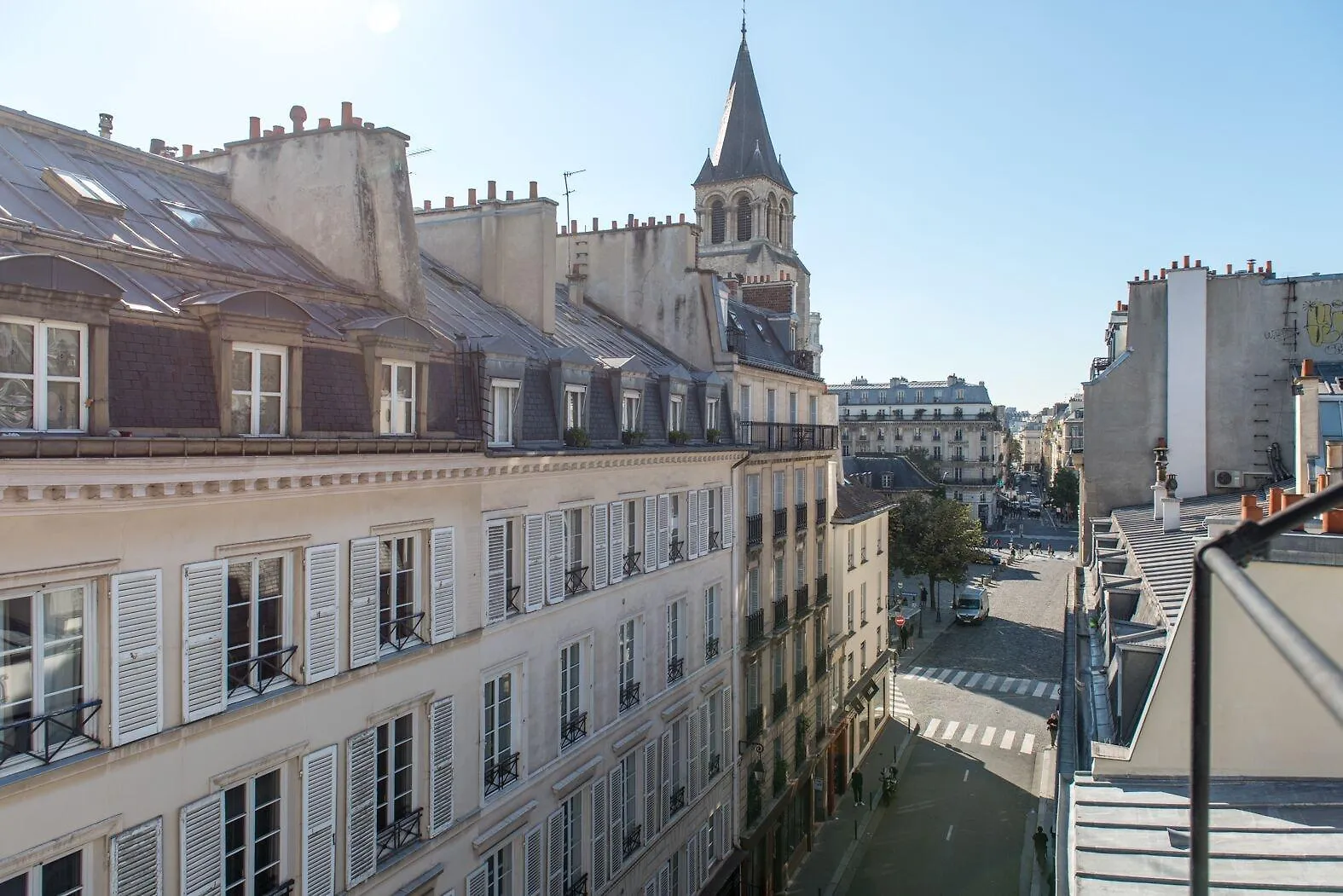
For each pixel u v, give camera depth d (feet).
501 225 82.28
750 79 316.40
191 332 42.06
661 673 81.00
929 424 467.93
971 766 144.87
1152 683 46.85
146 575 38.37
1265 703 39.42
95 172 56.54
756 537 102.78
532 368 66.69
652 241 104.53
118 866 37.37
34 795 34.83
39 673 35.65
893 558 236.43
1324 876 32.81
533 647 63.26
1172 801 38.78
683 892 84.64
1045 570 315.99
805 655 119.65
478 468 56.34
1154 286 126.72
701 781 88.53
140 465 36.94
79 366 37.27
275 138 64.54
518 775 61.93
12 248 40.88
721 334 100.68
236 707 42.32
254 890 43.83
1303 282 120.47
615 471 73.05
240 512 42.52
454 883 55.72
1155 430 126.62
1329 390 97.09
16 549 34.22
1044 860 107.65
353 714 48.52
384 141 61.05
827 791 128.06
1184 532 85.71
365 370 50.42
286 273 58.23
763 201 309.63
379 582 50.72
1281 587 38.17
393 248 60.64
